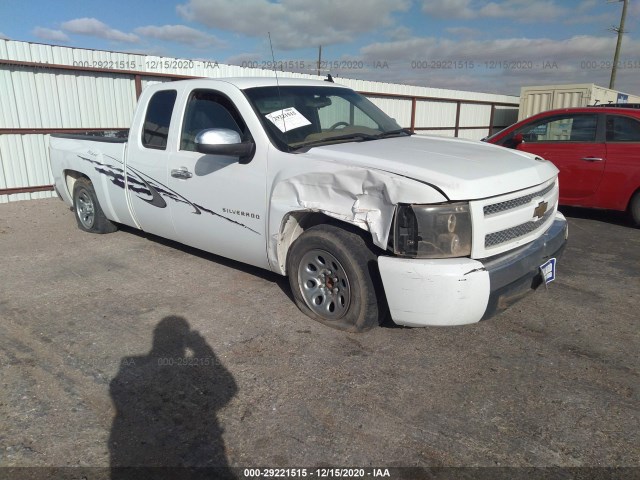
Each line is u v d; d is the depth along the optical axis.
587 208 7.73
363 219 3.14
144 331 3.66
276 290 4.39
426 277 2.91
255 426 2.61
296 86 4.50
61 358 3.30
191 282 4.63
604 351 3.41
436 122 20.64
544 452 2.42
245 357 3.28
